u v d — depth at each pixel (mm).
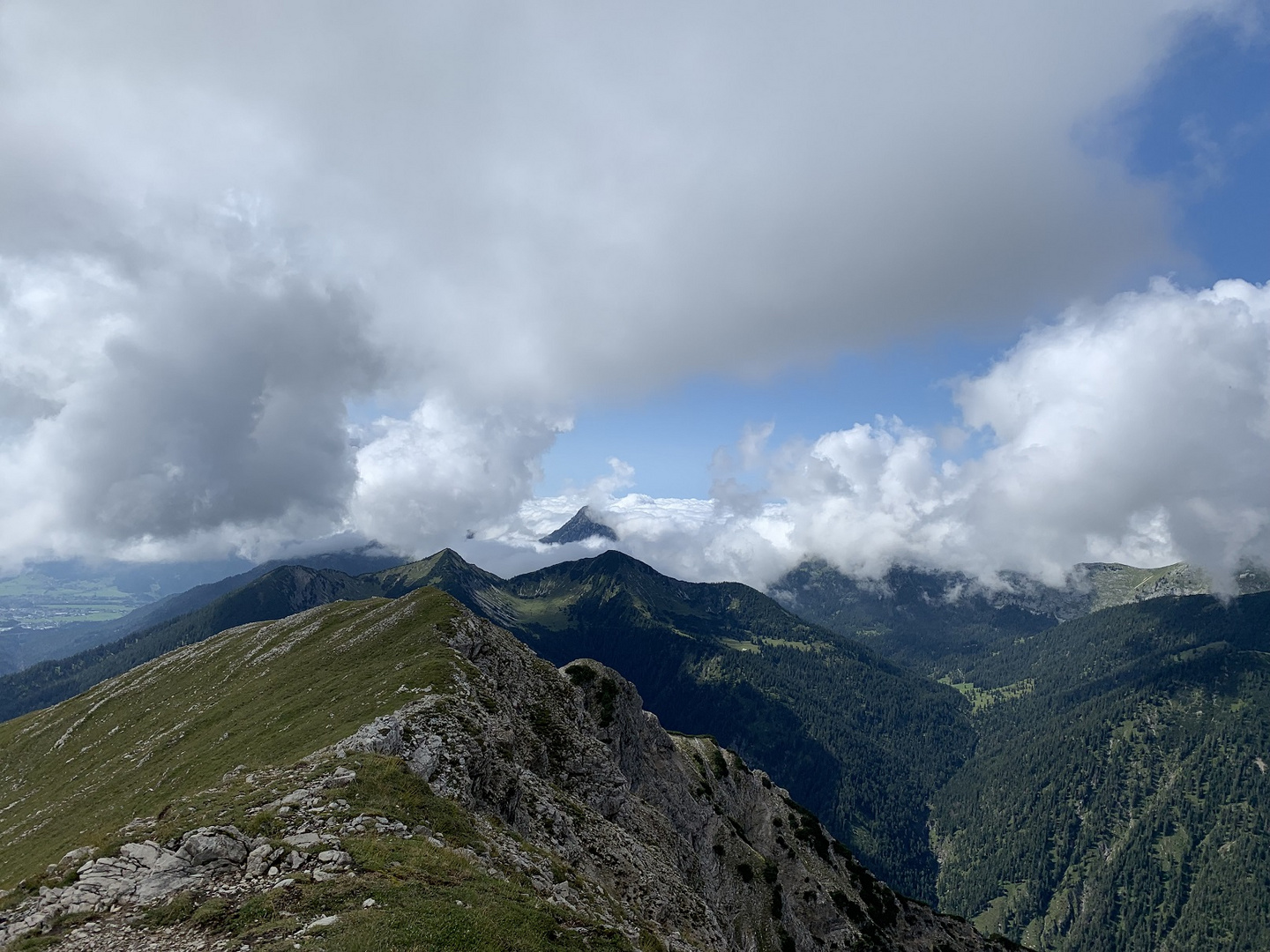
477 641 85312
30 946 21828
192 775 65938
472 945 22641
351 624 104125
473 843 34125
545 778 63844
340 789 34406
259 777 38375
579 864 50656
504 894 27922
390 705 58938
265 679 92812
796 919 104750
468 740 49750
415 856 28781
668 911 52875
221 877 26281
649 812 80188
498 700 68250
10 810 88250
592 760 74750
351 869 26766
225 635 136125
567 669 107812
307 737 60688
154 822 30938
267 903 23781
